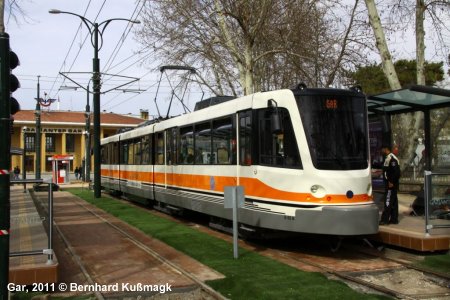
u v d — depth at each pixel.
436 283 8.59
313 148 10.20
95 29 25.09
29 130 70.19
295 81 22.33
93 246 11.71
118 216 17.44
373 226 10.05
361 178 10.34
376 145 14.68
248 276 8.37
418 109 13.30
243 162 11.65
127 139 23.20
